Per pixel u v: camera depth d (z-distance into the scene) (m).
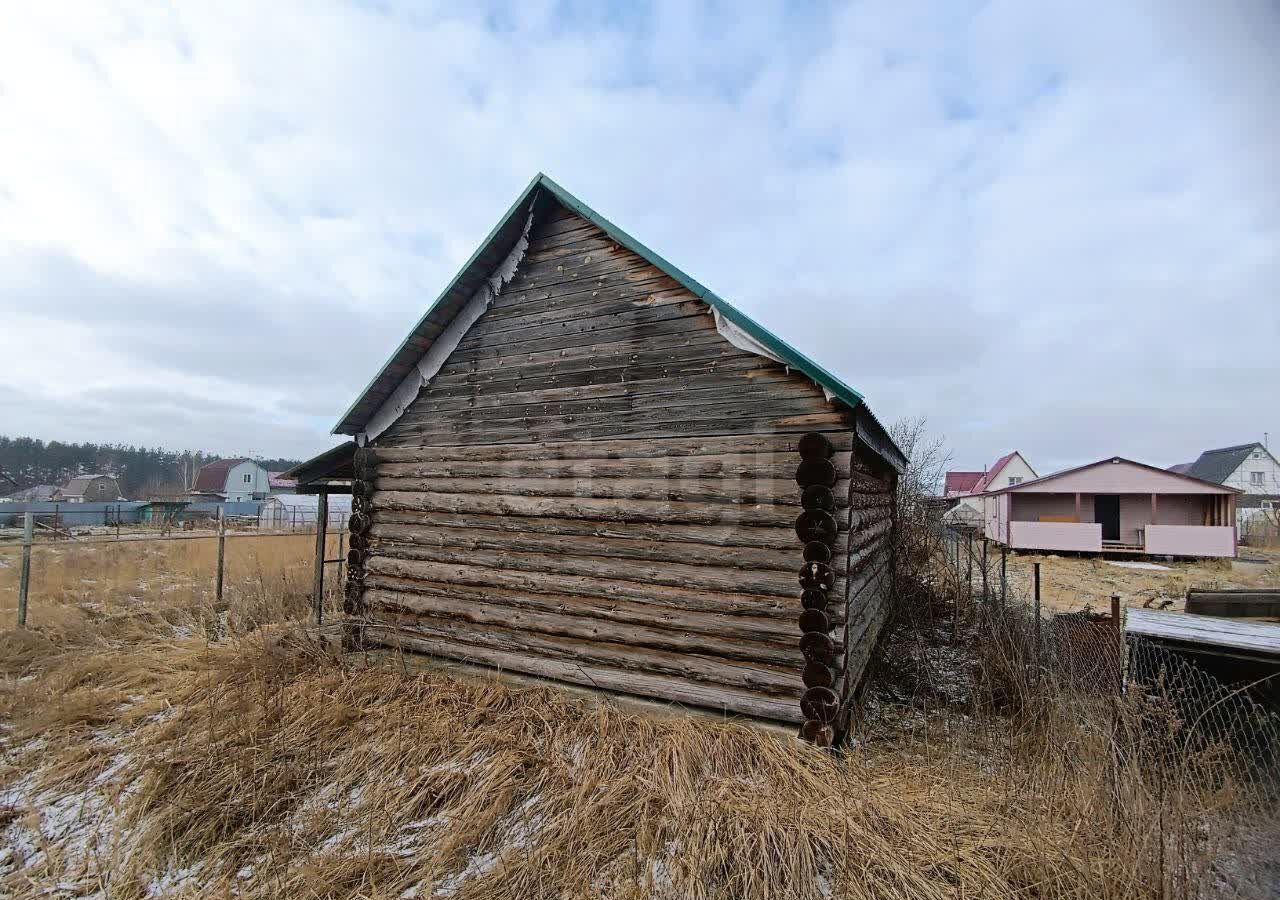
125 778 5.35
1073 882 3.49
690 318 6.16
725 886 3.67
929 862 3.77
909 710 6.81
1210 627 5.64
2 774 5.61
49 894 4.07
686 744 4.99
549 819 4.39
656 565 6.15
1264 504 35.94
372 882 3.88
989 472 48.03
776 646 5.49
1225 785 4.13
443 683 6.67
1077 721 4.90
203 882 4.08
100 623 10.16
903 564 12.45
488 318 7.48
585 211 6.53
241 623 10.42
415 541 7.83
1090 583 16.92
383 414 8.22
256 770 5.11
